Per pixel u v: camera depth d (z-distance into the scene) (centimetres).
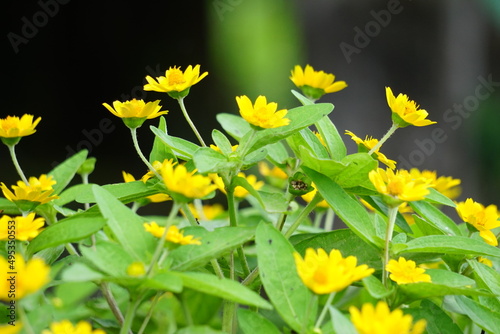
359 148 90
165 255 79
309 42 293
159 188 87
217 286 77
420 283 81
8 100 284
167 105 281
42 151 275
